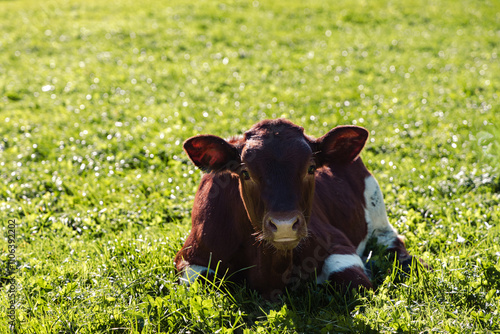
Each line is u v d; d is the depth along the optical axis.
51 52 17.88
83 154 9.35
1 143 10.09
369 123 10.59
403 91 13.10
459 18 21.84
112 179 8.22
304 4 23.69
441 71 15.16
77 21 21.59
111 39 18.92
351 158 5.12
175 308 4.62
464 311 4.61
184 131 10.31
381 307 4.70
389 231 6.55
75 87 13.94
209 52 17.34
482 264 5.17
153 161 8.91
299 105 12.04
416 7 23.44
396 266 5.57
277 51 17.41
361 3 23.91
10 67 16.22
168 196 7.68
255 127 4.85
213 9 22.66
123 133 10.30
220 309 4.67
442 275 5.02
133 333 4.41
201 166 4.98
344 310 4.79
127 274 5.29
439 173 8.12
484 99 12.09
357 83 13.87
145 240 5.91
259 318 4.75
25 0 26.75
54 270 5.46
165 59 16.70
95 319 4.62
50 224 6.90
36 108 12.49
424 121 10.62
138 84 14.15
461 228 6.22
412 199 7.20
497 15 22.27
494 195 7.29
